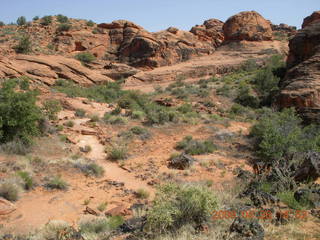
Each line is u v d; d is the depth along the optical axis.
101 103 27.25
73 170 11.75
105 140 16.27
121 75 51.22
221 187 9.70
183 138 17.77
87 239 5.98
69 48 54.75
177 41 62.25
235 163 14.24
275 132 14.81
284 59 49.38
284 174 7.27
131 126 19.25
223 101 31.28
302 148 13.60
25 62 36.97
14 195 8.80
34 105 14.53
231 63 52.19
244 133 19.45
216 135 18.48
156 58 56.50
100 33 61.78
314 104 23.84
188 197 5.30
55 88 32.91
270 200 5.73
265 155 13.96
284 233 4.21
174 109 25.69
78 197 9.63
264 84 34.16
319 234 4.11
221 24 78.94
